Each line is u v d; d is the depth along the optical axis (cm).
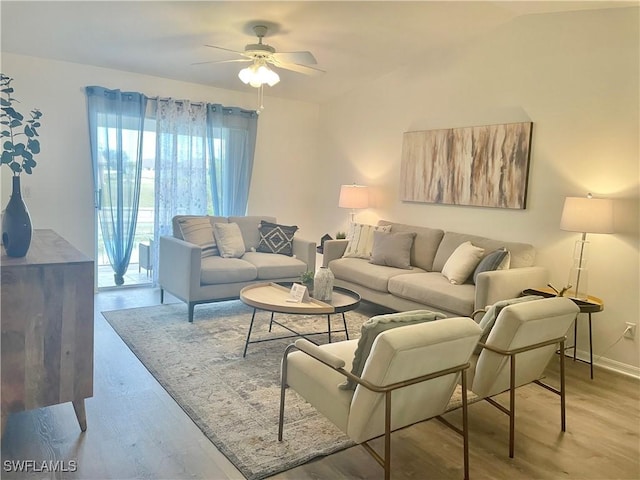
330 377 217
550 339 254
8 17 375
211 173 566
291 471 215
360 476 213
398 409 200
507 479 217
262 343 375
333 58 500
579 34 379
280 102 631
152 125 529
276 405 275
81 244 498
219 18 388
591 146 376
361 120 595
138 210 523
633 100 350
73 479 201
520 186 421
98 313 440
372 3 374
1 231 244
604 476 223
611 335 366
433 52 496
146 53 457
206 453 225
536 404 297
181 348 357
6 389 214
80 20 385
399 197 547
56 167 476
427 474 219
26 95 455
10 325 212
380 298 450
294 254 516
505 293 364
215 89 571
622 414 287
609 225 341
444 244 466
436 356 195
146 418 254
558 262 400
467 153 466
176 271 443
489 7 393
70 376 229
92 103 482
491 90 446
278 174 642
